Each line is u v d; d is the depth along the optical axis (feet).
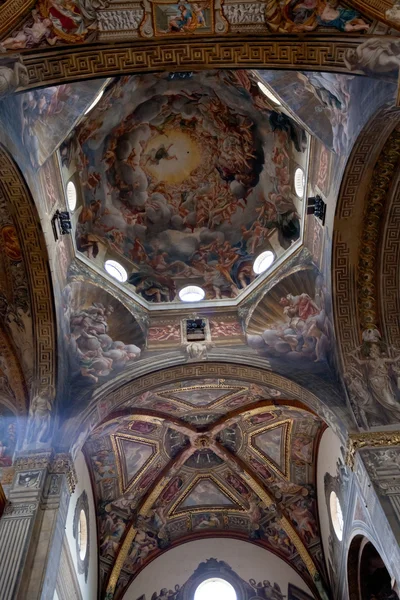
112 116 53.16
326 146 42.27
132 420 53.88
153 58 33.04
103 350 48.39
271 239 55.62
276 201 55.16
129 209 58.59
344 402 42.78
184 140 58.03
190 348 49.19
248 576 58.39
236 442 58.65
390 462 37.63
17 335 44.42
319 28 31.12
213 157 58.75
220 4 31.19
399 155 39.24
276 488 59.21
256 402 53.83
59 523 35.50
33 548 33.04
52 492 36.65
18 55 30.53
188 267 58.29
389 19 29.07
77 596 46.73
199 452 59.26
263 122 53.72
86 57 32.22
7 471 38.73
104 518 57.57
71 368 46.32
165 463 58.85
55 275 44.37
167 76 52.01
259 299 51.72
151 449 57.67
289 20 31.30
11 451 41.68
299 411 53.01
